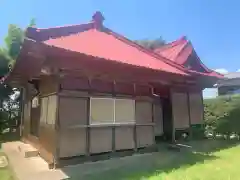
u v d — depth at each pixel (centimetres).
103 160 620
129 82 712
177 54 1102
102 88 649
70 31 758
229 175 475
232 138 1078
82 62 555
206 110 1138
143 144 730
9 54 1470
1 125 1515
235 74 2481
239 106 1039
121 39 970
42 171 520
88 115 609
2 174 518
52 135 581
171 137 938
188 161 617
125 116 694
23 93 1099
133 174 495
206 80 1037
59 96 562
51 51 470
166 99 977
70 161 561
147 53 952
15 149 828
